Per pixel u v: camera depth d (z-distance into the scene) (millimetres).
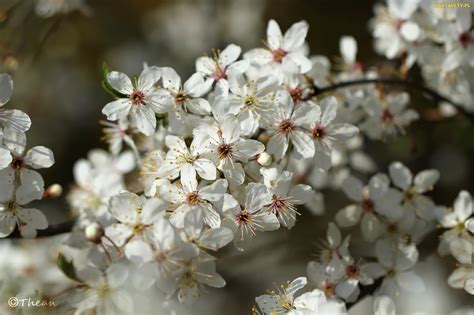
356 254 461
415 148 503
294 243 514
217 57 434
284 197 403
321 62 456
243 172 398
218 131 400
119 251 398
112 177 457
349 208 437
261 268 525
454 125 527
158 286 392
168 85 412
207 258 396
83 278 402
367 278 418
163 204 393
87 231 395
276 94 407
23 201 409
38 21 548
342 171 485
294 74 416
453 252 422
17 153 406
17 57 529
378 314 408
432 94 458
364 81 440
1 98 404
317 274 417
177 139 402
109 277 399
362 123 462
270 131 409
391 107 461
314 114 409
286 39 425
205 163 397
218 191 396
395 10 454
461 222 431
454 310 458
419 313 452
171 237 390
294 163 456
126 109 409
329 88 434
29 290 442
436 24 448
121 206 397
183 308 408
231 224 398
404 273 422
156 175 403
